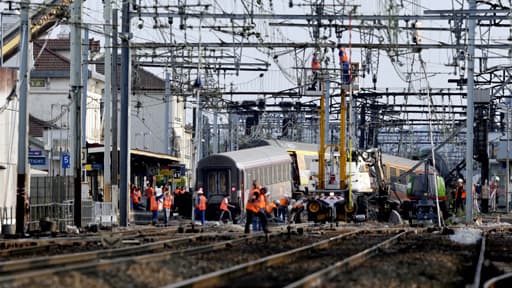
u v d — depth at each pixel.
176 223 150.25
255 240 101.38
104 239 88.44
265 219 109.81
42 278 51.97
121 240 90.88
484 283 56.66
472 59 151.75
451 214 175.25
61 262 65.88
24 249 79.69
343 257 77.25
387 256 79.12
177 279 56.53
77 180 121.38
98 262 61.69
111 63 157.00
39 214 127.31
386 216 160.38
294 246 90.88
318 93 151.62
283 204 153.12
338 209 149.88
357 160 157.88
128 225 135.00
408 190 164.50
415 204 159.50
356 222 149.62
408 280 59.22
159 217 171.62
